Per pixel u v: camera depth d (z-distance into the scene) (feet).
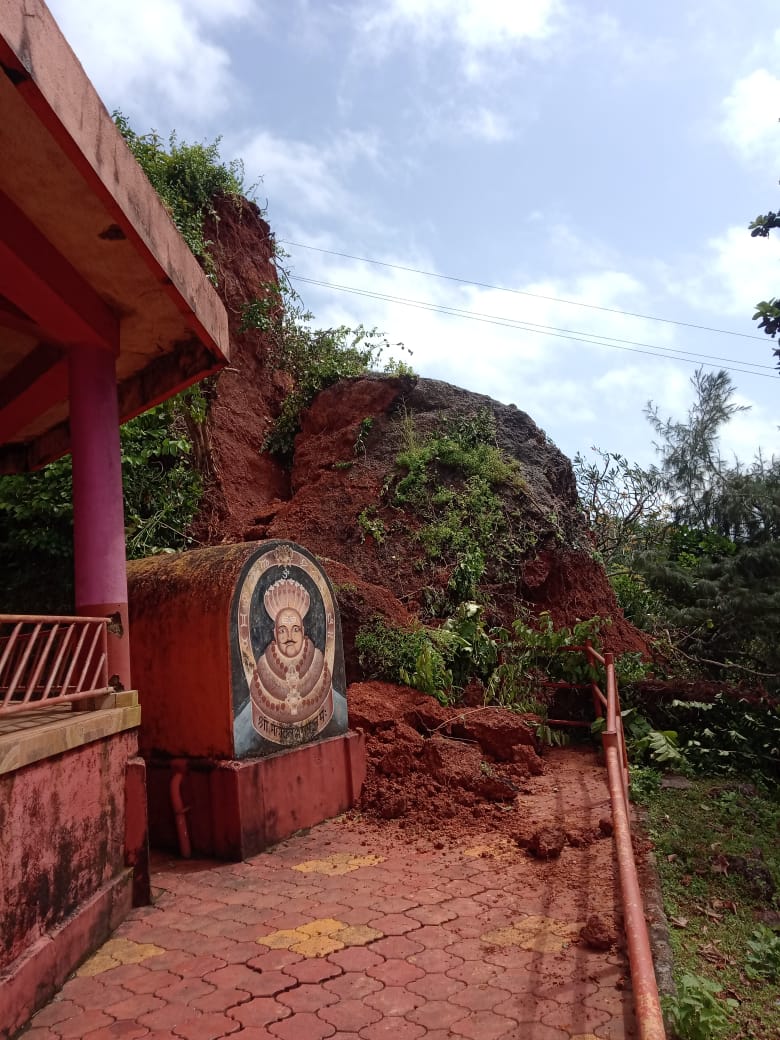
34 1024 12.26
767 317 24.32
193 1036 11.66
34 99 11.91
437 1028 11.59
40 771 13.70
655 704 32.01
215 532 40.32
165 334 20.89
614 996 12.30
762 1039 12.94
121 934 15.60
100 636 17.71
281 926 15.55
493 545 38.60
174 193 46.37
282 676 22.09
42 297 16.98
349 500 40.60
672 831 21.54
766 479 43.86
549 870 18.01
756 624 36.73
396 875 18.13
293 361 50.14
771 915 18.11
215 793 20.11
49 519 32.71
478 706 30.22
